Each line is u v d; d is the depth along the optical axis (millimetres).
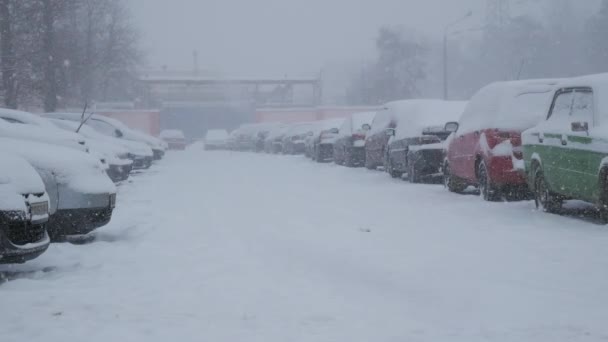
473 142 11430
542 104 10773
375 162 19547
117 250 7797
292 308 5211
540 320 4801
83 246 8078
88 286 6055
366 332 4598
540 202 9820
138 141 22281
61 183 7758
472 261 6738
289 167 23766
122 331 4699
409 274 6238
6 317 5059
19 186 6277
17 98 30016
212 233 8906
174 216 10672
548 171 9305
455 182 12938
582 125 8023
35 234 6469
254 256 7270
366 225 9281
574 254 6914
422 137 14766
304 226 9312
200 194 14180
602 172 7867
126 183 17297
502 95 11031
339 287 5836
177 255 7434
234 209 11430
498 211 10109
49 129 11086
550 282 5848
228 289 5832
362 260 6910
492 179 10734
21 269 6902
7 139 8219
